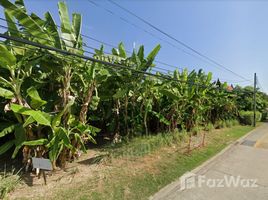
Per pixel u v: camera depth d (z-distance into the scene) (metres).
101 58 6.23
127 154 6.54
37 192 4.15
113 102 8.34
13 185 4.14
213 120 14.73
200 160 6.80
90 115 8.49
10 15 4.59
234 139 10.64
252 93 19.56
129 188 4.55
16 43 4.83
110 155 6.31
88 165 5.72
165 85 9.05
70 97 5.18
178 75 9.80
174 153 7.27
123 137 8.22
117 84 7.66
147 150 7.03
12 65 4.32
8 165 5.42
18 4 4.87
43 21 4.81
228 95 15.45
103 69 6.09
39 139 4.74
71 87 5.77
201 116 12.06
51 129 4.88
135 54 7.15
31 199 3.88
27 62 4.75
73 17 5.41
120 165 5.80
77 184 4.59
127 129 8.42
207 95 12.16
